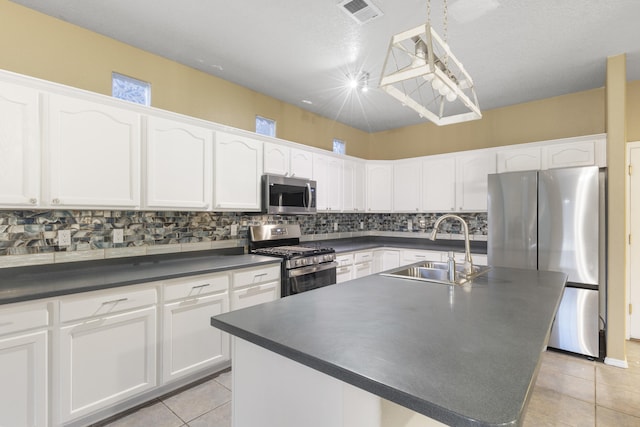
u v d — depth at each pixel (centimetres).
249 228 345
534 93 361
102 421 193
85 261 234
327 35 249
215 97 318
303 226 420
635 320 330
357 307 137
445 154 424
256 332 108
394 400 72
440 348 94
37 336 166
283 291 297
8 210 204
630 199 330
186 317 228
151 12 222
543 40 254
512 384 74
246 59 286
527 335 105
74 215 230
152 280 208
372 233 527
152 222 270
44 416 168
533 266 309
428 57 145
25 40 214
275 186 328
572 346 289
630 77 320
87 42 240
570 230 292
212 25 237
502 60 286
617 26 235
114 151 220
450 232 447
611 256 276
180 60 288
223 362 253
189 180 262
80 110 205
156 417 198
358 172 464
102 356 189
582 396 228
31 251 212
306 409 98
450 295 158
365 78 323
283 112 388
